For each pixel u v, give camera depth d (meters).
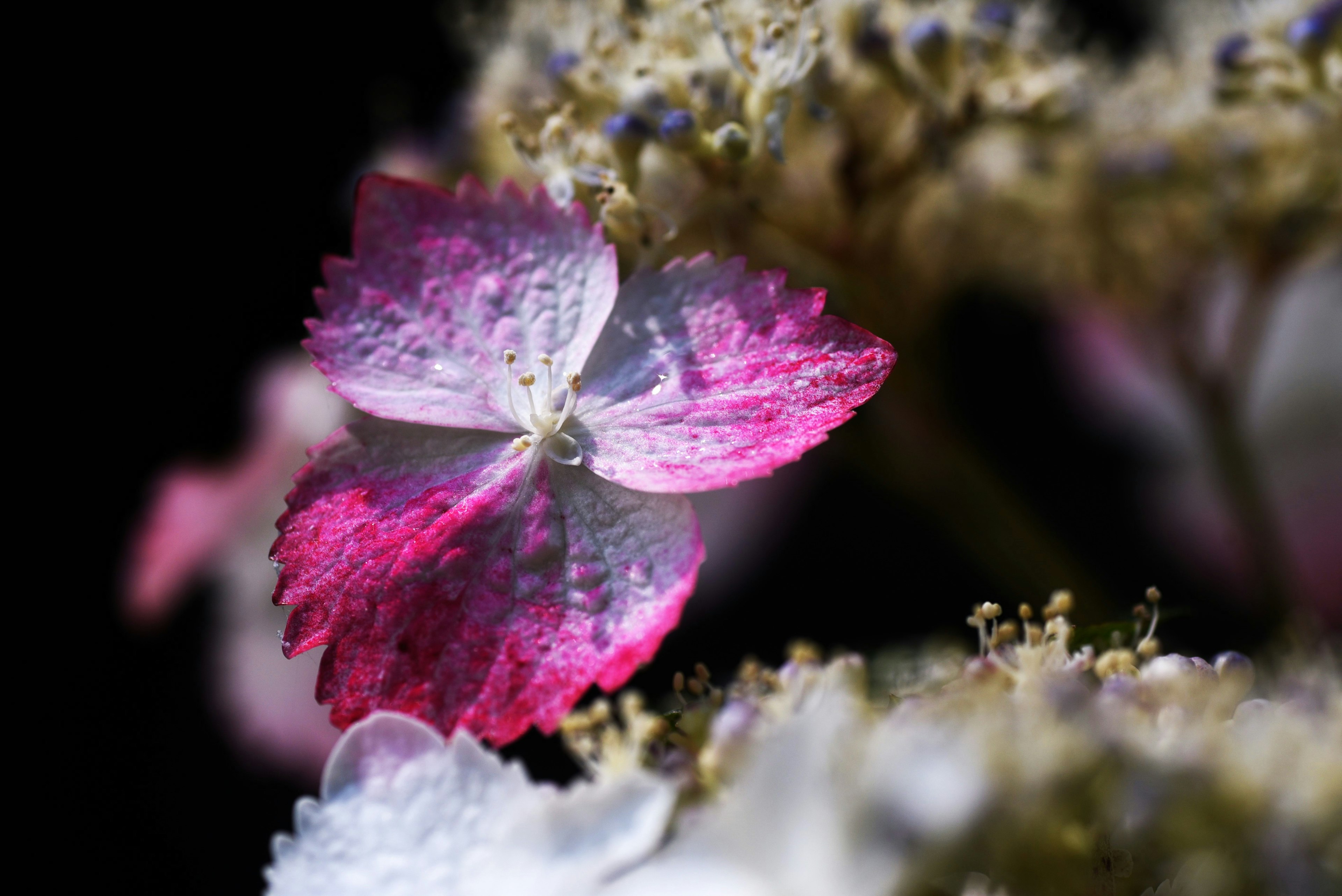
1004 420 0.40
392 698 0.16
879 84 0.20
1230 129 0.22
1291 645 0.20
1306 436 0.31
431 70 0.42
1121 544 0.37
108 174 0.44
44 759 0.39
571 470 0.17
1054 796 0.15
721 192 0.19
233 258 0.43
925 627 0.35
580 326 0.17
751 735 0.16
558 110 0.19
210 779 0.39
